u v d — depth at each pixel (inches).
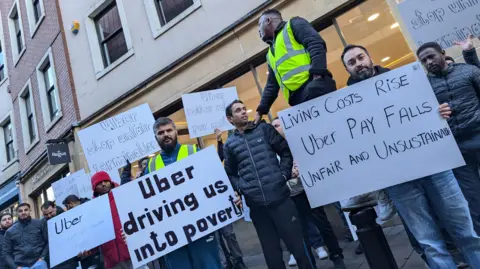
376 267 75.0
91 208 132.3
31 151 425.1
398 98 81.1
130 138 186.1
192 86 261.4
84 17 347.6
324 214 137.7
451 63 106.0
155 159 117.6
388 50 181.8
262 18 106.0
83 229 130.2
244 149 104.2
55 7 377.4
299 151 87.6
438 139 77.2
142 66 296.8
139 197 108.0
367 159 81.9
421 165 77.6
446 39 115.0
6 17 502.6
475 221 102.0
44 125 395.2
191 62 261.3
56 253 129.6
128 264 142.9
